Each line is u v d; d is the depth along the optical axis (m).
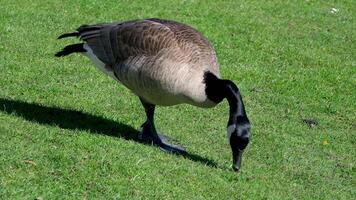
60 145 11.77
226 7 22.62
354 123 15.98
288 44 20.44
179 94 11.98
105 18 20.03
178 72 11.80
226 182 11.57
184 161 12.11
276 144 13.93
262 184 11.84
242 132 11.62
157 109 14.70
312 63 19.38
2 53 16.22
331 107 16.62
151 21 12.55
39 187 10.23
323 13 23.69
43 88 14.63
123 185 10.71
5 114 12.76
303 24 22.42
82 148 11.72
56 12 19.86
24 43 17.12
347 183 12.71
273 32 21.22
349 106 16.95
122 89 15.48
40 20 19.00
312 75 18.50
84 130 12.68
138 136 12.98
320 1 24.80
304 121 15.59
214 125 14.35
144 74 12.02
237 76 17.48
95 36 12.80
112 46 12.48
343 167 13.41
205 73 11.98
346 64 19.70
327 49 20.67
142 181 10.92
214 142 13.53
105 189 10.49
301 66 19.06
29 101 13.81
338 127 15.60
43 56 16.53
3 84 14.46
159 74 11.84
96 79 15.72
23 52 16.52
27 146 11.48
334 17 23.52
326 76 18.58
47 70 15.68
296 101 16.67
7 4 19.88
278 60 19.17
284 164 13.01
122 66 12.30
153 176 11.17
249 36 20.50
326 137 14.83
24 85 14.62
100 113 13.92
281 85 17.47
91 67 16.38
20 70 15.40
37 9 19.86
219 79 11.94
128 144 12.27
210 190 11.15
